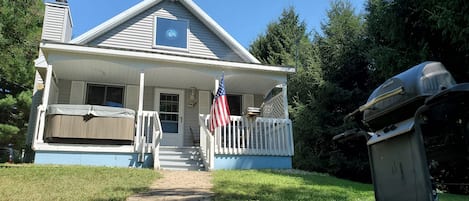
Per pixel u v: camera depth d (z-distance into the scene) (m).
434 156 2.38
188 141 13.08
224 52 13.77
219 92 10.28
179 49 13.26
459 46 9.35
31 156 12.31
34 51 14.43
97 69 11.38
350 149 14.33
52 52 10.23
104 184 6.55
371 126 2.64
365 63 15.84
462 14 8.73
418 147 2.08
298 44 21.94
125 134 10.07
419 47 10.47
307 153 16.33
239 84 13.03
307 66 18.06
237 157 10.65
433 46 10.23
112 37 12.69
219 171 9.25
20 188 5.95
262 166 10.88
